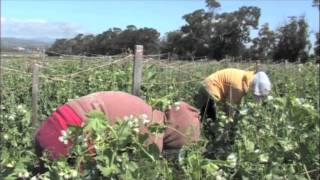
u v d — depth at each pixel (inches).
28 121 124.9
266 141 96.2
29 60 242.1
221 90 144.9
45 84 189.3
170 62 273.6
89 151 73.4
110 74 195.6
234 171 82.4
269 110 118.9
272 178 84.5
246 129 110.5
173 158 89.7
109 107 90.0
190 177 73.9
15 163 75.4
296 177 87.9
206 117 143.9
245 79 142.3
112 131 72.3
